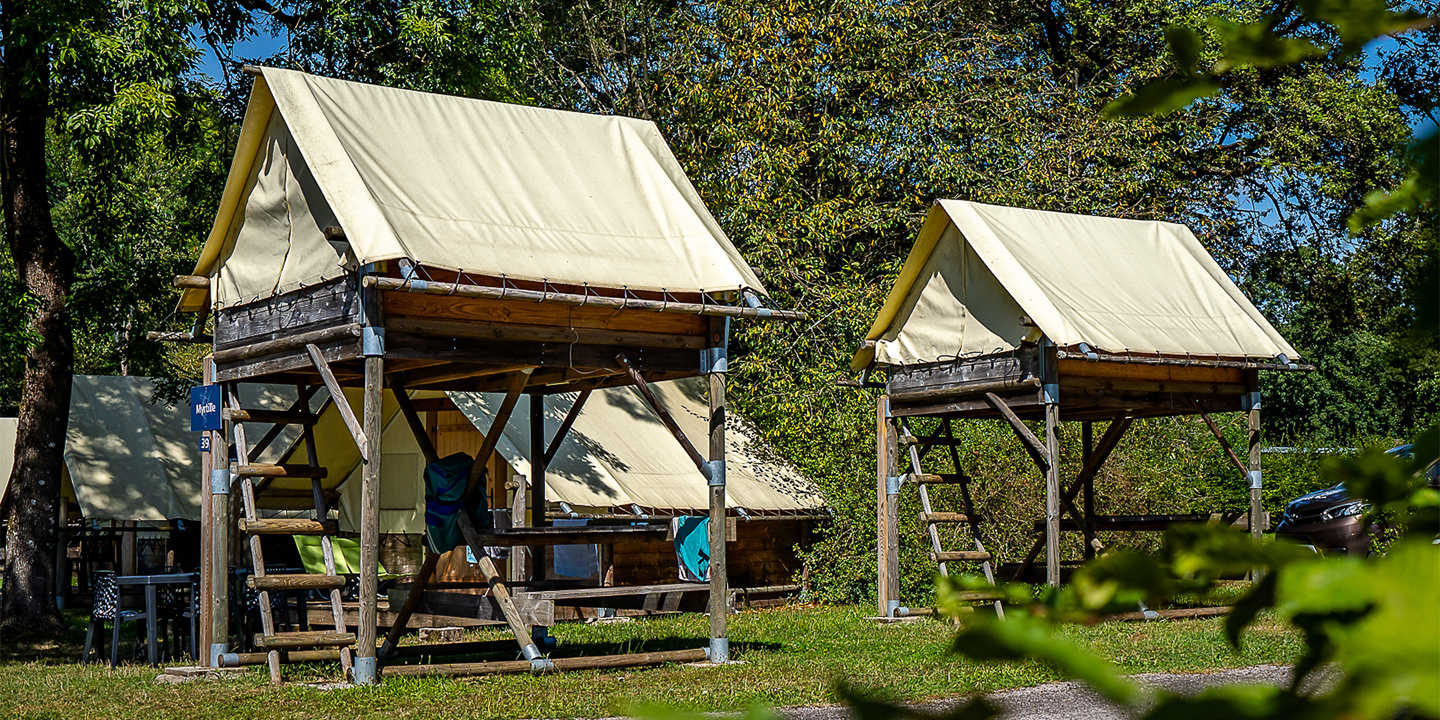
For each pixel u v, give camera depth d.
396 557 20.08
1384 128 24.66
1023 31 27.94
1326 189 25.67
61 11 15.27
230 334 12.34
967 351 15.50
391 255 10.09
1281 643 11.91
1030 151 24.27
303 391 12.24
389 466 20.22
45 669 13.23
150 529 20.98
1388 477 0.92
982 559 15.87
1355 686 0.63
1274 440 40.09
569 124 12.77
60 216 31.97
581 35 27.09
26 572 17.22
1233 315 15.99
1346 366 38.25
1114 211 24.61
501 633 14.42
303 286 11.30
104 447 19.67
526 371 11.39
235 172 12.00
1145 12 26.56
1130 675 10.05
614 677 11.02
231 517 12.54
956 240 15.67
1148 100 0.96
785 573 20.47
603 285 11.10
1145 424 20.53
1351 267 26.98
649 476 18.91
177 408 21.17
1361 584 0.68
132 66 16.02
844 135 23.58
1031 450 14.59
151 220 20.83
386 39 19.25
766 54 23.47
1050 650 0.77
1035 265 15.08
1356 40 0.89
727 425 21.64
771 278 22.14
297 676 11.46
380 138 11.34
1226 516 16.48
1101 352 14.11
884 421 16.78
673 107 25.31
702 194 23.61
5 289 15.38
